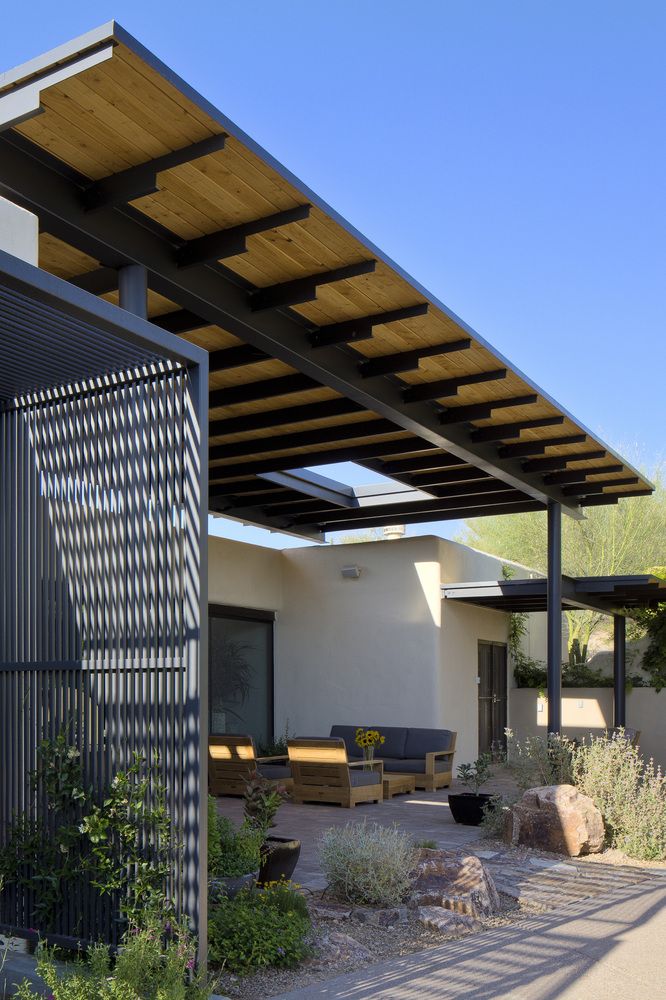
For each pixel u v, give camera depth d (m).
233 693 14.98
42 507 5.42
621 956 5.41
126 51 4.02
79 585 5.19
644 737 17.34
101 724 4.97
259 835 6.10
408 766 13.55
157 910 4.45
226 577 14.81
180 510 4.88
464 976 4.98
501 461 10.39
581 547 23.20
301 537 14.87
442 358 7.82
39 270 4.01
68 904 4.91
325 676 15.70
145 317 5.63
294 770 11.88
